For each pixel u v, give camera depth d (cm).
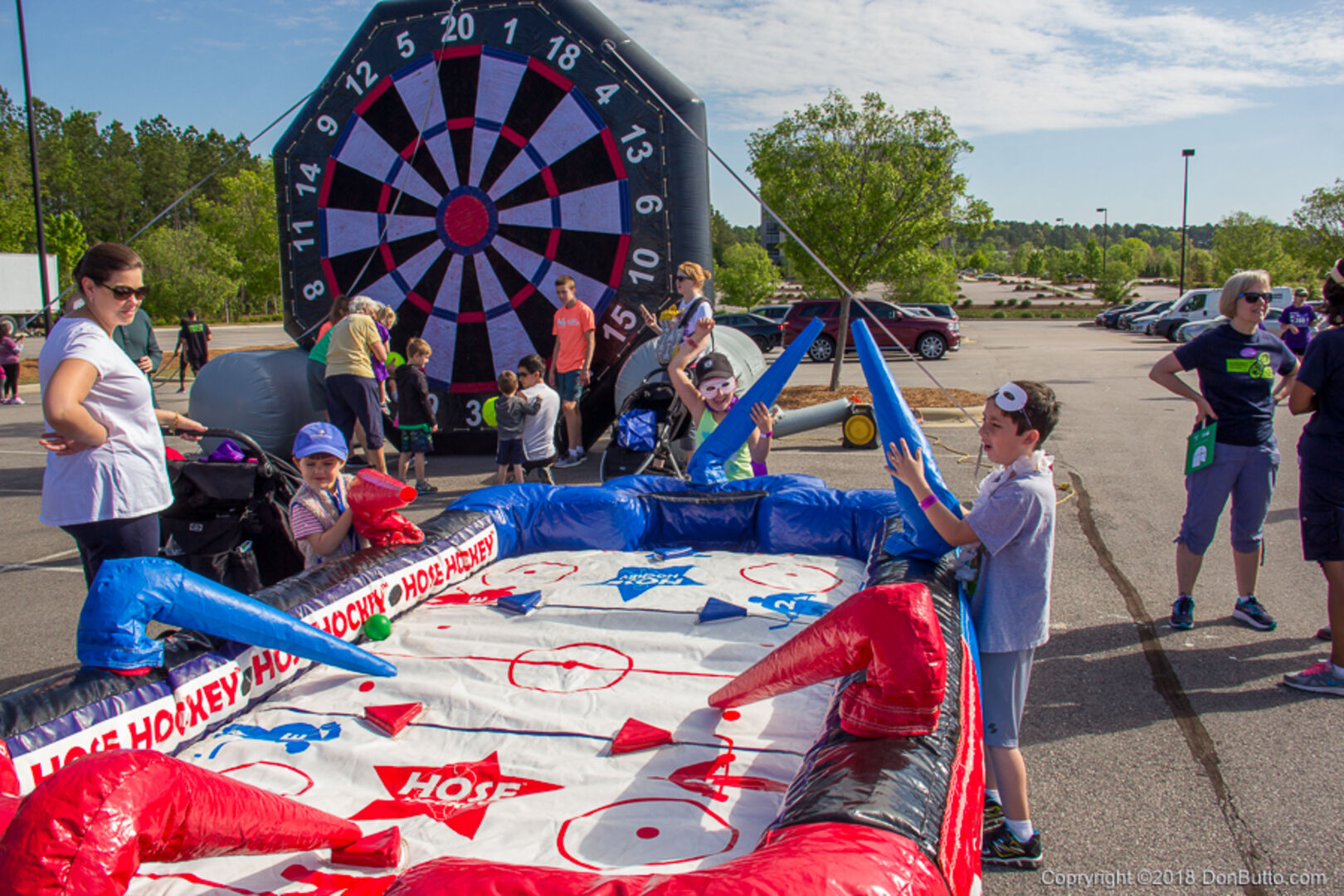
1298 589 557
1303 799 336
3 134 4122
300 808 235
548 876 179
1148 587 566
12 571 673
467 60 993
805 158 1489
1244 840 313
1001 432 294
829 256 1507
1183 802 337
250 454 481
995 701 305
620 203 988
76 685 278
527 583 457
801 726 303
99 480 360
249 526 468
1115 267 6009
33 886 171
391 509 429
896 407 344
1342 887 287
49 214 7606
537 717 312
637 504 517
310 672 362
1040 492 289
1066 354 2622
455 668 357
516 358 1040
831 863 177
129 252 361
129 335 1088
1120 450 1034
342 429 837
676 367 548
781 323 2738
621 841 242
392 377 1022
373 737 307
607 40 966
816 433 1188
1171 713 404
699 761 282
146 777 193
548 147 994
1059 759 369
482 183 1012
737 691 302
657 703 320
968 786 231
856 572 460
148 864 240
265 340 3969
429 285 1041
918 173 1447
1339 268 413
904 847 190
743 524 514
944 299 4822
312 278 1073
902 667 234
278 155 1058
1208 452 477
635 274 997
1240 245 5212
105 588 294
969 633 307
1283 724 392
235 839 212
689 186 981
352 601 381
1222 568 601
